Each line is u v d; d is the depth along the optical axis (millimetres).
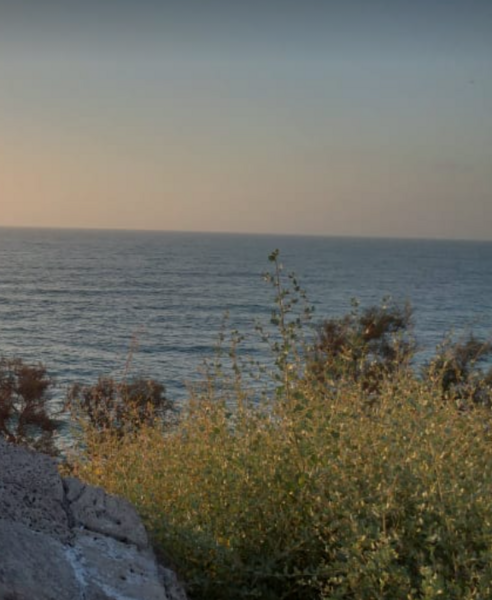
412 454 4031
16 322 103062
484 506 3701
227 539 4152
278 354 4773
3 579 2859
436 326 90562
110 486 4996
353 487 3969
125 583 3213
